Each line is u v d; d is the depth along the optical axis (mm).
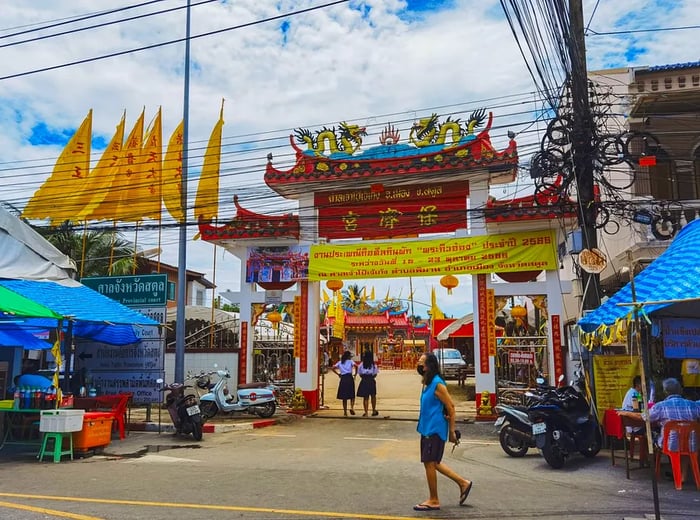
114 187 20484
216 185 18516
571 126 11383
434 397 6449
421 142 15461
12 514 6008
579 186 11641
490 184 15969
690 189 14938
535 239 14703
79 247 23438
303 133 16312
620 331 8109
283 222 16203
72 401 10844
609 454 9984
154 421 14227
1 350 13109
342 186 16062
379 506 6395
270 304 17062
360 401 20469
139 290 14344
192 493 7012
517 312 16312
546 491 7242
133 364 13914
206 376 15688
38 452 10398
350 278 15836
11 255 11273
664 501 6727
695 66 14523
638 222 13336
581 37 11125
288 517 5914
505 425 10258
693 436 7441
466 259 15078
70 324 12195
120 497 6809
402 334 49000
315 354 16484
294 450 10633
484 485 7602
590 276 11250
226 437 12438
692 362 9961
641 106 14820
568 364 14164
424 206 15734
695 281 7516
